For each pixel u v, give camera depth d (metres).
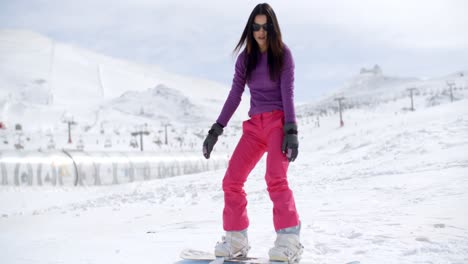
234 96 3.04
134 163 35.03
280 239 2.66
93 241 4.54
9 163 28.83
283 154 2.77
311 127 100.69
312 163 18.86
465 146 13.68
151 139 105.12
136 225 6.36
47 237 5.61
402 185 8.04
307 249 3.30
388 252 3.04
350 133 46.69
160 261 3.09
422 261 2.71
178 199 11.21
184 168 38.56
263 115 2.85
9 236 6.04
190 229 5.18
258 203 8.16
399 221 4.38
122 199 12.70
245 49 2.99
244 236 2.89
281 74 2.84
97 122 197.00
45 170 29.70
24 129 167.62
